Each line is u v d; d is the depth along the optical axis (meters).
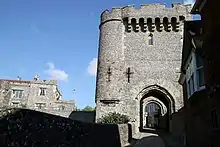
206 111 10.38
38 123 7.67
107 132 12.76
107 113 21.34
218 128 8.94
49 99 43.25
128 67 22.73
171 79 22.23
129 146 14.95
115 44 23.17
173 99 21.69
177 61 22.66
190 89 13.34
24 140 7.10
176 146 14.27
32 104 42.16
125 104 21.70
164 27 23.72
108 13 24.41
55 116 8.45
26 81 43.47
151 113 39.00
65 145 8.62
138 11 23.91
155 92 23.41
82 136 9.95
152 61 22.84
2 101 14.78
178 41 23.19
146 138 18.16
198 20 14.12
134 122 21.34
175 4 23.89
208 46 10.21
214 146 9.32
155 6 23.95
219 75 8.95
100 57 23.48
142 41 23.45
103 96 21.88
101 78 22.53
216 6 9.48
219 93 8.90
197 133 11.62
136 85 22.25
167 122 24.45
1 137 6.60
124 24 24.12
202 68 11.77
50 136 8.00
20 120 7.17
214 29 9.62
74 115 30.61
